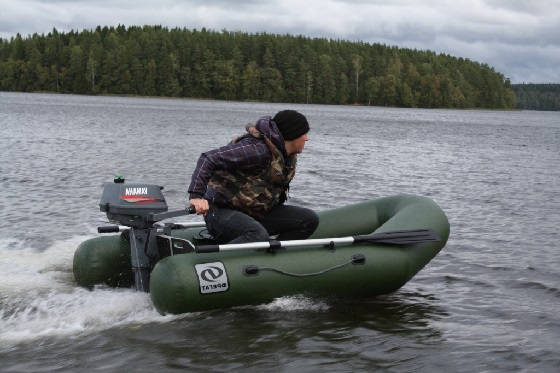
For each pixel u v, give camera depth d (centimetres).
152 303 430
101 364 350
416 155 1956
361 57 12175
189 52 11106
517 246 695
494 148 2483
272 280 435
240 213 440
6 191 936
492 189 1214
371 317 444
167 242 450
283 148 432
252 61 11225
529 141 3111
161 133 2478
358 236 476
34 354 362
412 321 439
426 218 514
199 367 350
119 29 13488
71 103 6153
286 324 419
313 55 11525
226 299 425
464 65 14238
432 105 12300
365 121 4900
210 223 446
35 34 12200
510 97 14762
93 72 10819
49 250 602
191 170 1307
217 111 5656
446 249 668
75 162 1362
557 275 576
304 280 444
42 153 1515
